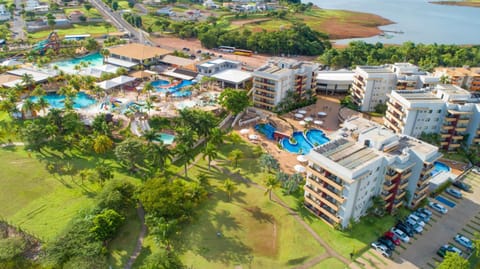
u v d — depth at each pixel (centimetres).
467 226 10256
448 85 14550
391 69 17312
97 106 17038
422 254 9225
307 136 15075
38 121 14550
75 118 14462
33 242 9312
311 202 10338
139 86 19550
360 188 9475
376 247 9275
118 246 9225
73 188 11388
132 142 12388
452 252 8544
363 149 10119
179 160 13088
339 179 9319
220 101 16262
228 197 11094
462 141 13762
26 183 11506
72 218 9931
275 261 8925
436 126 13700
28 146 12975
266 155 12194
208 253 9075
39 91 16862
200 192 10756
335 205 9562
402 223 10138
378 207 10044
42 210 10412
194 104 17425
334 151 9950
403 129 13738
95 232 8938
